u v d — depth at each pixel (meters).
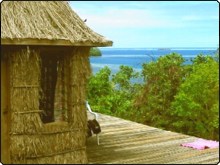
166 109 13.86
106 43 6.43
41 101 7.38
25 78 6.08
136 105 14.23
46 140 6.28
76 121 6.53
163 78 13.98
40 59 6.30
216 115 12.60
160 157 7.07
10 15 6.14
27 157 6.18
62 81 6.66
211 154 7.30
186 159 6.98
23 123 6.11
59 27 6.27
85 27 6.66
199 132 13.14
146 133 8.76
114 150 7.42
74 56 6.42
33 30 5.95
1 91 6.10
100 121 9.99
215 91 12.59
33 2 6.61
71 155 6.52
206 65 12.73
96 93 13.91
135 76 15.33
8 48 5.99
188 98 12.45
